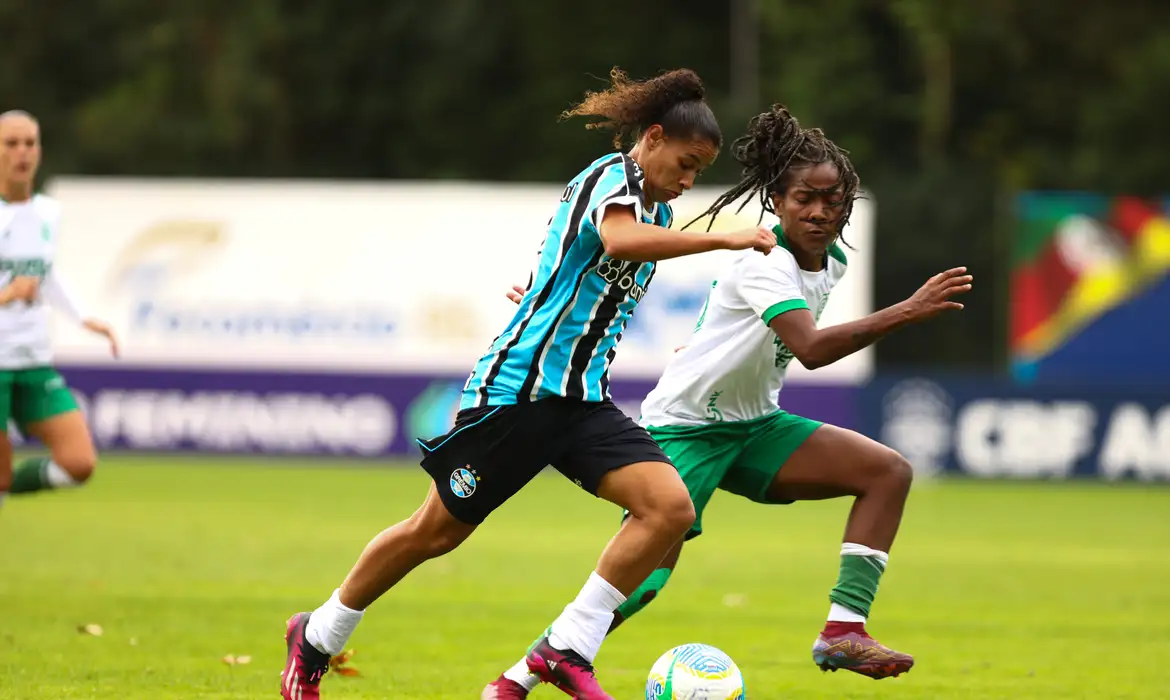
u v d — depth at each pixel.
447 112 127.25
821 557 45.56
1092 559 46.28
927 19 116.75
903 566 44.09
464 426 19.14
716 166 114.81
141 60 128.25
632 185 18.62
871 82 119.88
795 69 120.06
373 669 25.48
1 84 128.88
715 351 22.39
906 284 110.19
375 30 126.44
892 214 110.00
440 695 22.97
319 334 80.81
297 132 128.38
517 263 80.81
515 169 127.00
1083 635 31.19
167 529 48.81
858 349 20.14
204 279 80.94
